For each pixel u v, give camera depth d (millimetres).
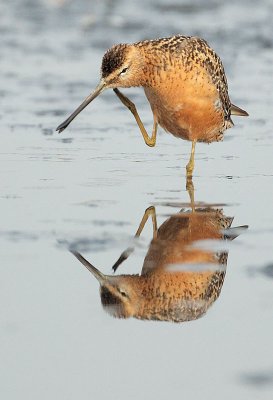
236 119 18250
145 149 16469
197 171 15078
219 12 28109
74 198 13422
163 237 11789
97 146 16531
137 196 13578
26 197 13445
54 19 27203
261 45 24438
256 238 11734
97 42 24516
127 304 9883
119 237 11766
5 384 8180
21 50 23797
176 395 7949
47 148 16328
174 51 14367
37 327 9242
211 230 12039
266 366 8430
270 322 9336
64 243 11492
